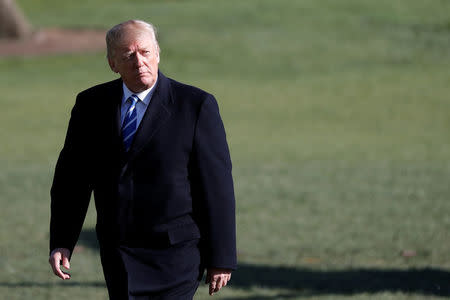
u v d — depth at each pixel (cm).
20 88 10844
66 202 1349
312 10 15962
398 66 11962
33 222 3588
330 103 9569
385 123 8319
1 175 4988
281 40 13562
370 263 2930
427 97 9762
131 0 18100
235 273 2748
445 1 16488
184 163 1311
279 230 3503
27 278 2584
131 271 1288
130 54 1295
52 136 7525
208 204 1306
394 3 16438
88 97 1366
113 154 1316
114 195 1306
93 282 2553
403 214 3806
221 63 12300
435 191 4416
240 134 7694
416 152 6475
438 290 2445
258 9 16088
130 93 1337
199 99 1333
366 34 13988
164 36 13788
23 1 18312
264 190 4488
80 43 13875
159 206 1297
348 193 4384
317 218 3750
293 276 2706
